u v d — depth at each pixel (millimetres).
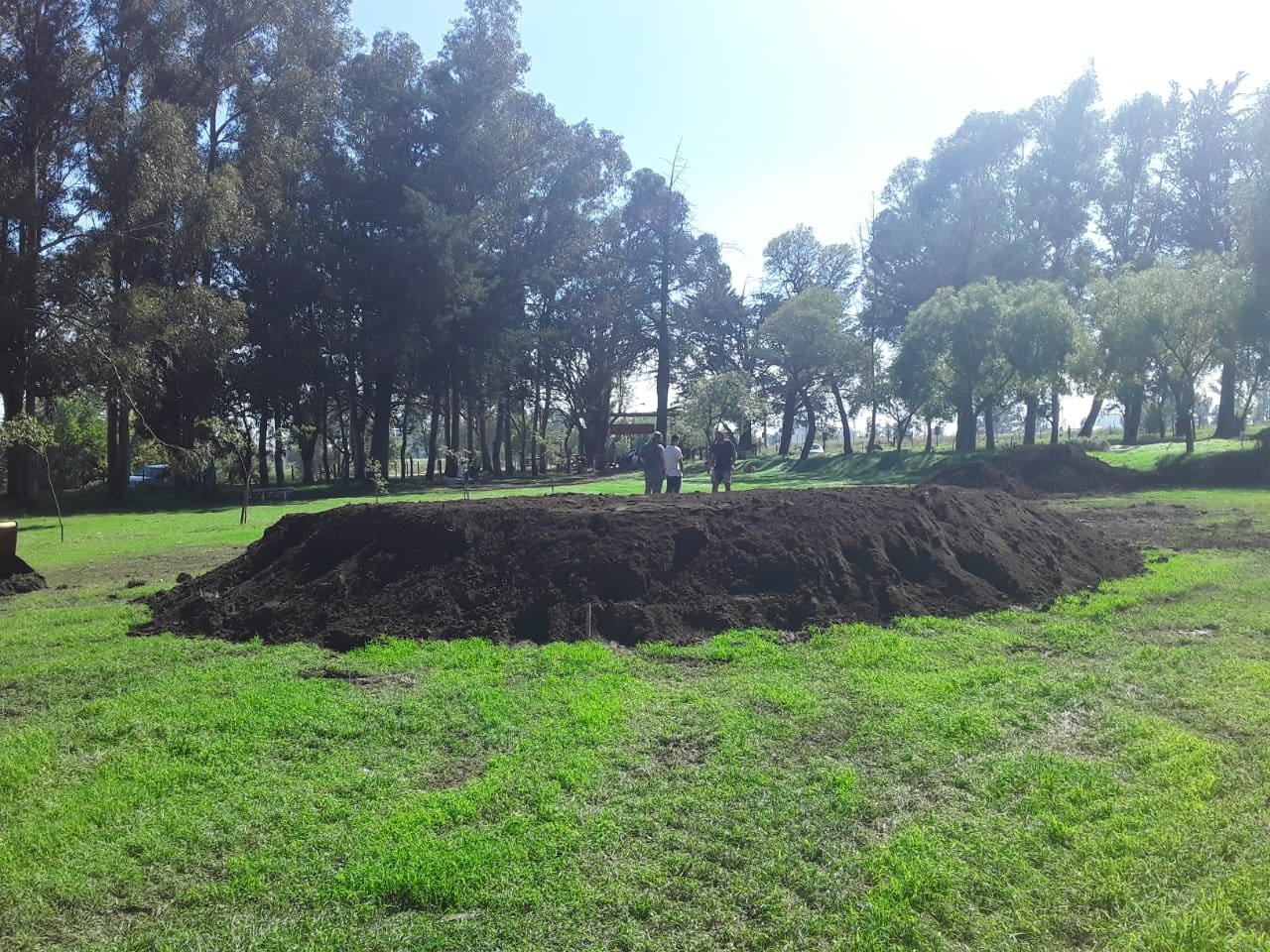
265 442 40656
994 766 4238
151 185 26672
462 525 8469
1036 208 41594
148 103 28156
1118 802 3783
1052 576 8859
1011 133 41375
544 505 9508
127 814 3871
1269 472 25297
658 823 3713
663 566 7879
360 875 3295
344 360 39312
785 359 49406
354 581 7980
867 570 8094
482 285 40719
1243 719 4789
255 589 8367
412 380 41438
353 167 38469
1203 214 38156
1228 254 31297
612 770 4258
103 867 3439
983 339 33938
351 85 39125
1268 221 26625
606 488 30938
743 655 6410
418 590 7660
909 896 3129
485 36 41312
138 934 3014
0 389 27500
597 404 57031
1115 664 6055
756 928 2990
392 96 38750
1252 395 36219
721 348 59531
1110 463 29000
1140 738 4547
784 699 5250
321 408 43250
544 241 47406
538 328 49625
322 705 5270
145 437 32438
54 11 27328
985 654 6355
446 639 6984
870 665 6078
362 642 6922
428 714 5090
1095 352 31391
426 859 3369
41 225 26828
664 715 5074
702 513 8812
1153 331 27859
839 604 7637
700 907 3117
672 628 7098
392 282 37062
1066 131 40094
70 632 7824
